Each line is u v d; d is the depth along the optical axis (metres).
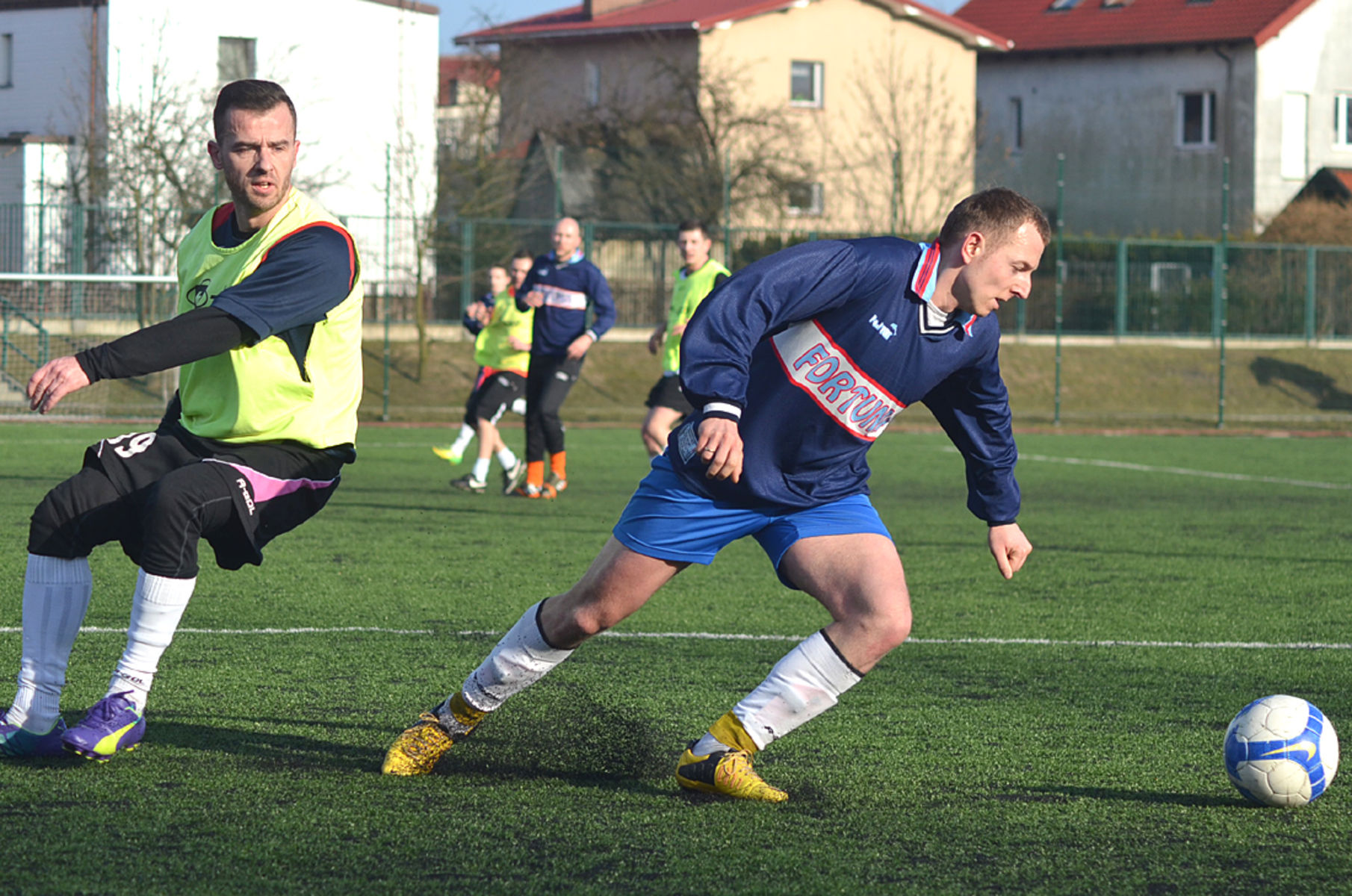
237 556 5.96
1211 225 60.19
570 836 5.07
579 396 37.62
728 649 8.95
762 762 6.27
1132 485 21.27
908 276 5.25
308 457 5.87
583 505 17.05
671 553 5.43
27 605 5.78
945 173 52.88
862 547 5.46
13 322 27.19
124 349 5.15
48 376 5.05
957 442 5.93
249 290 5.41
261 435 5.77
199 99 43.59
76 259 36.06
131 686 5.75
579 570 12.10
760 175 50.75
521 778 5.81
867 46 58.00
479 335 18.27
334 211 50.28
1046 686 8.16
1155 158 61.31
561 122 57.75
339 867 4.67
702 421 4.97
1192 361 44.03
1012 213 5.21
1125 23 62.19
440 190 44.22
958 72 59.81
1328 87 60.09
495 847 4.91
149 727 6.48
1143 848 5.16
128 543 5.97
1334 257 46.59
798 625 9.84
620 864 4.79
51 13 47.41
